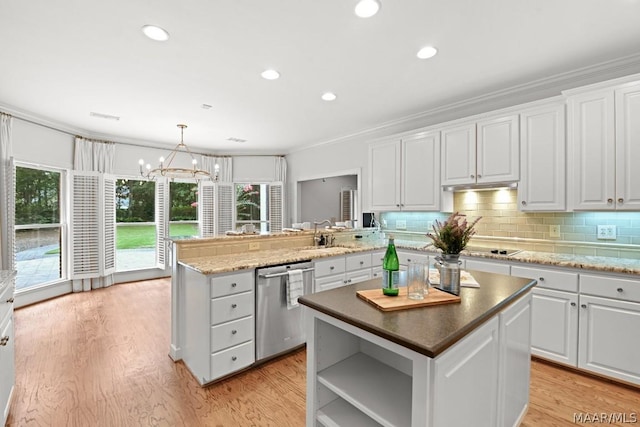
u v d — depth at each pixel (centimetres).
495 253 299
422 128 370
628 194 232
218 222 621
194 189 643
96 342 297
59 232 461
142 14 198
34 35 222
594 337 230
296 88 321
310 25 212
